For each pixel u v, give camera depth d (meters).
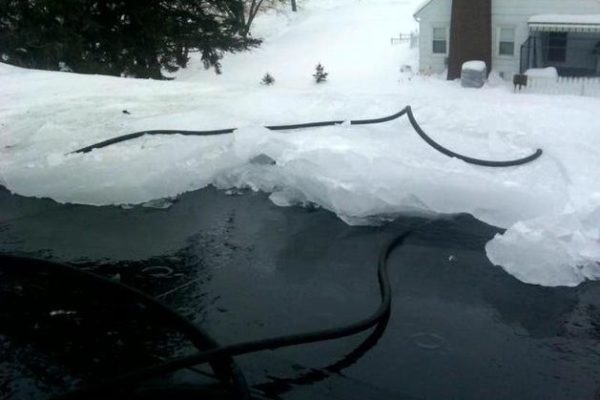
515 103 3.37
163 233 1.88
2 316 1.39
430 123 2.91
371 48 23.03
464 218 1.91
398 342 1.26
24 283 1.55
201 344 1.24
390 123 2.91
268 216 1.98
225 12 14.98
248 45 15.82
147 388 1.11
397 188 1.92
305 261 1.65
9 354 1.24
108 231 1.90
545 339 1.27
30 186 2.23
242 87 4.19
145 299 1.40
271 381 1.14
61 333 1.31
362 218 1.92
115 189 2.13
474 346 1.25
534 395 1.10
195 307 1.43
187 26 14.29
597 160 2.33
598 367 1.17
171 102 3.53
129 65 13.60
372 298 1.45
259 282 1.54
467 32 17.33
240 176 2.26
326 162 2.04
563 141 2.59
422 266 1.61
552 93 15.80
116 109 3.33
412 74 19.33
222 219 1.97
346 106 3.21
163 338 1.28
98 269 1.64
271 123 2.92
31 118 3.15
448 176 1.94
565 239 1.59
